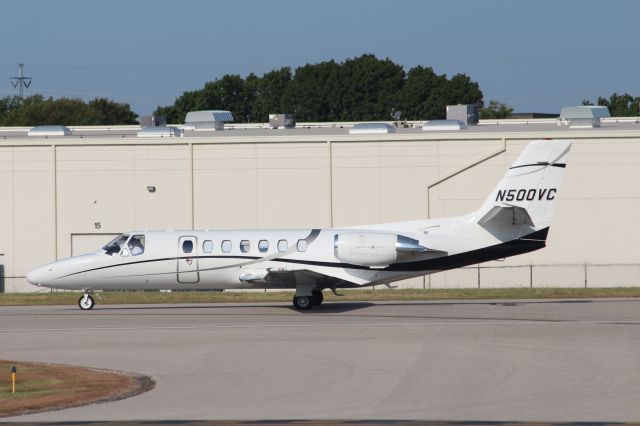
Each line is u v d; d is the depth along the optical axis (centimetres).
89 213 18850
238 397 6900
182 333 10400
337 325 10862
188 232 13062
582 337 9631
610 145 17912
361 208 18438
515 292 15612
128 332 10581
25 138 19900
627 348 8894
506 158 18138
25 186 18862
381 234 12544
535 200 12506
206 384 7412
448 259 12569
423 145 18325
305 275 12331
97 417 6291
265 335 10094
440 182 18275
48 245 18888
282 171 18575
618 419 6034
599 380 7344
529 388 7069
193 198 18725
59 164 18850
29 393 7112
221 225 18700
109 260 12988
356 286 12750
